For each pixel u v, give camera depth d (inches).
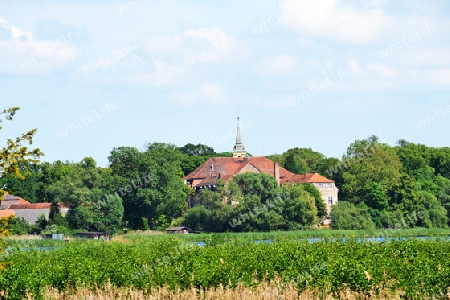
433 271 2426.2
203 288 2404.0
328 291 2213.3
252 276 2544.3
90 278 2536.9
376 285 2224.4
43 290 2383.1
